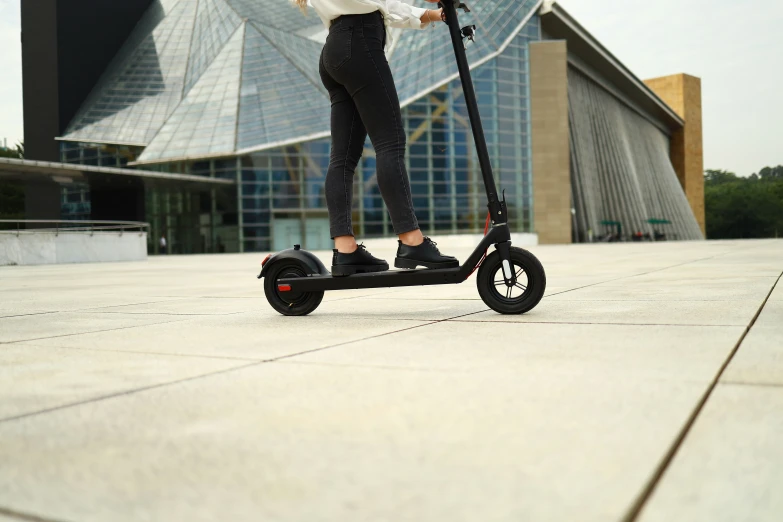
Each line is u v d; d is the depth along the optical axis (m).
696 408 1.72
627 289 5.70
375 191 44.31
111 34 57.44
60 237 21.27
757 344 2.69
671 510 1.10
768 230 138.25
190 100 47.75
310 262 4.29
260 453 1.46
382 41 4.05
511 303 3.93
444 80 45.12
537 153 47.84
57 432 1.69
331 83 4.16
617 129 71.75
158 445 1.55
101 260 22.42
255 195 44.28
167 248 46.34
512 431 1.56
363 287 4.06
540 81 47.88
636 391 1.92
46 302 6.10
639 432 1.52
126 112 51.97
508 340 2.97
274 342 3.12
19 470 1.40
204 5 57.41
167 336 3.48
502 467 1.31
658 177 83.31
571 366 2.33
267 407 1.87
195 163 44.94
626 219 67.31
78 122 52.94
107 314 4.83
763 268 8.35
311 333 3.41
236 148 43.38
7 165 32.34
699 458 1.34
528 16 48.25
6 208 64.62
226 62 49.44
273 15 55.31
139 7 59.66
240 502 1.18
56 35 54.03
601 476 1.25
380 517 1.09
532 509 1.11
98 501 1.21
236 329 3.70
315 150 44.41
